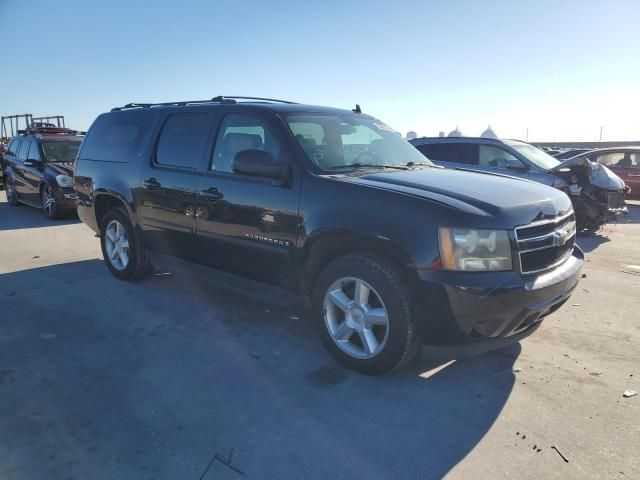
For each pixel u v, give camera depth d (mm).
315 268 3826
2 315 4738
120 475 2525
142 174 5199
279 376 3576
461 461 2662
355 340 3693
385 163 4355
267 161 3865
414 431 2926
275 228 3895
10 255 7246
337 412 3117
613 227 10500
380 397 3303
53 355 3881
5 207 12617
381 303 3361
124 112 5828
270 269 4051
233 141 4371
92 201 6012
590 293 5617
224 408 3150
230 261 4363
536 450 2758
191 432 2895
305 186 3730
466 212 3121
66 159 11227
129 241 5598
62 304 5059
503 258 3141
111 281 5879
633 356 3969
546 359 3906
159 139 5129
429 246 3131
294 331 4402
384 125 5168
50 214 10414
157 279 5945
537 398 3311
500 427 2977
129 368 3674
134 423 2975
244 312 4859
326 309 3695
